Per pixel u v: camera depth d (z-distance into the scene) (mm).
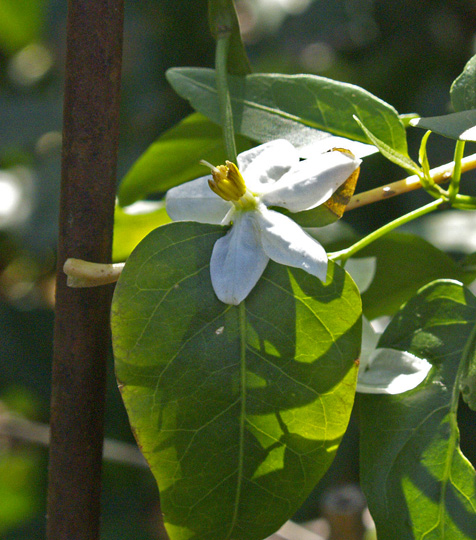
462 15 827
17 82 1114
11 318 945
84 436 413
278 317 399
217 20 428
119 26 407
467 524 401
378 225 766
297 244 394
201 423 399
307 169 400
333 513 507
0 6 1085
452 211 642
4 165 1030
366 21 918
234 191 398
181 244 399
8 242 1057
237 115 435
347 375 399
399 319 415
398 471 406
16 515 874
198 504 402
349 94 433
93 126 406
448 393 407
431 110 805
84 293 409
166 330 397
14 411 921
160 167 471
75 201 408
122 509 866
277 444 402
